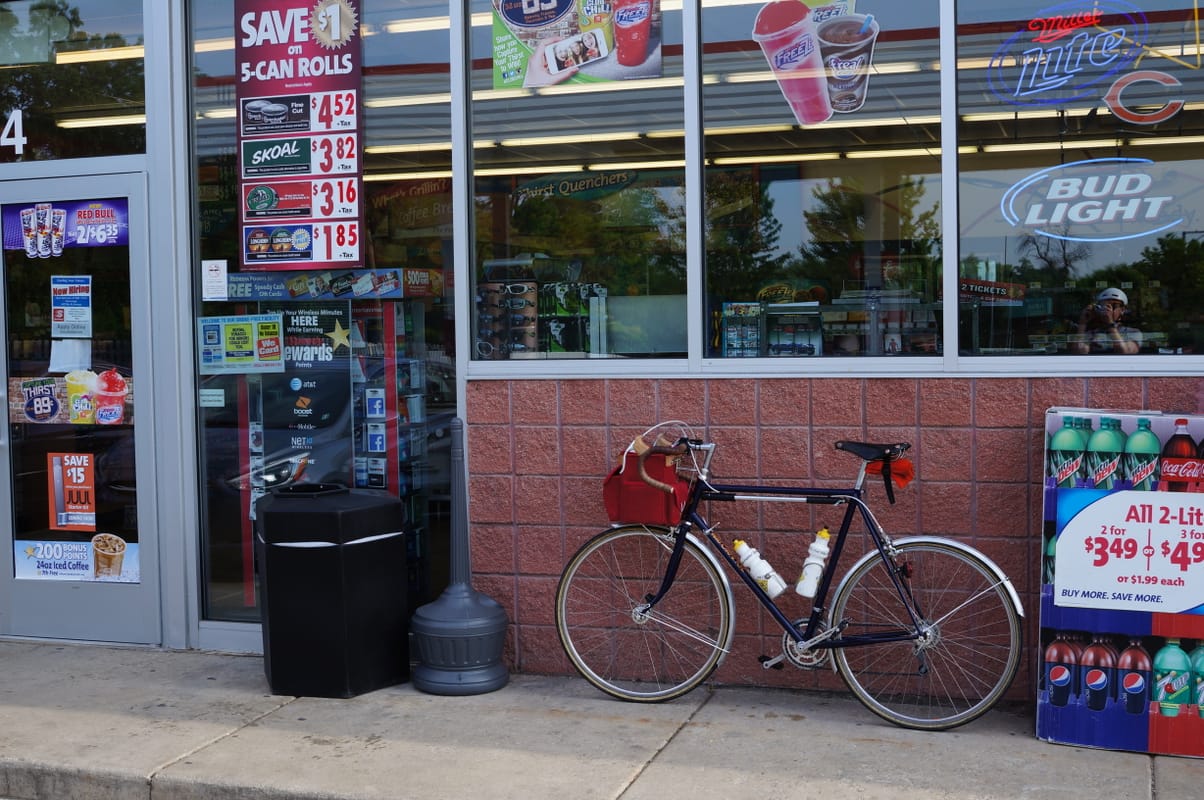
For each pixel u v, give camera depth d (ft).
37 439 20.77
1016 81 16.90
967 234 17.01
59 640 20.71
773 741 15.43
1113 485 14.98
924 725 15.83
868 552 16.98
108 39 20.31
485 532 18.62
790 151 17.70
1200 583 14.69
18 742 15.75
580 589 18.03
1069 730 15.16
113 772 14.71
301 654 17.44
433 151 18.98
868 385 17.08
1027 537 16.56
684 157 18.04
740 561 16.83
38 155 20.74
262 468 19.97
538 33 18.63
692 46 17.94
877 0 17.35
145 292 20.06
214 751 15.33
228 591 20.15
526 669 18.56
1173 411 16.03
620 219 18.31
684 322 18.02
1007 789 13.73
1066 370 16.37
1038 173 16.79
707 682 17.81
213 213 19.98
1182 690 14.74
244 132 19.69
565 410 18.22
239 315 19.93
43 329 20.70
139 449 20.21
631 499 16.93
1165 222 16.39
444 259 18.95
